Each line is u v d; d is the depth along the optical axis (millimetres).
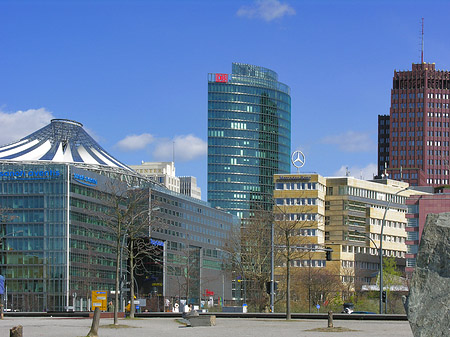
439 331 21859
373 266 196375
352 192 191625
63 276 173250
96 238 185125
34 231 176125
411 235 168500
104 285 185125
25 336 40781
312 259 183125
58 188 176500
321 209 186250
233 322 60125
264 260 117250
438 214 23469
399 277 160875
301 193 182500
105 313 85500
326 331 45156
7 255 175875
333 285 152750
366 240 194750
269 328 49469
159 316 79688
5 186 178625
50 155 190125
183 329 49438
